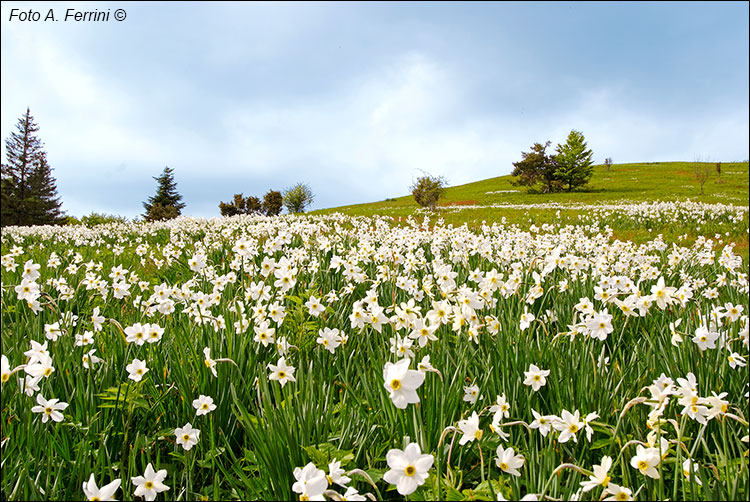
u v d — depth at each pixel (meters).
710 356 2.72
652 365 2.75
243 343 2.73
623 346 3.42
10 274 5.98
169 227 16.73
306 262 5.57
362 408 2.43
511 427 2.26
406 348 2.47
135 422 2.43
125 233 14.73
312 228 8.22
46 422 2.20
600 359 2.54
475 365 2.70
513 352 2.69
